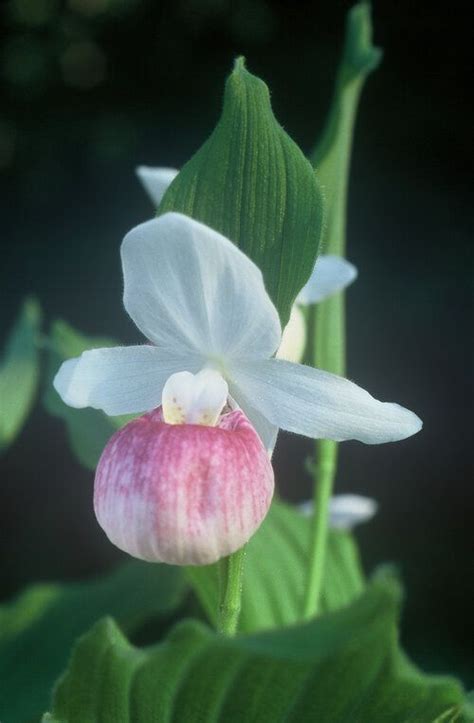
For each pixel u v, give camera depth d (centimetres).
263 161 39
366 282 113
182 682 36
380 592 34
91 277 126
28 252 126
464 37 117
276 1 125
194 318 39
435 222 115
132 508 37
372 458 103
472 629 93
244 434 39
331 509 54
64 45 130
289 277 39
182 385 39
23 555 107
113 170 128
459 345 109
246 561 51
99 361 41
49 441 110
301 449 104
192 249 38
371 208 116
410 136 117
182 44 129
